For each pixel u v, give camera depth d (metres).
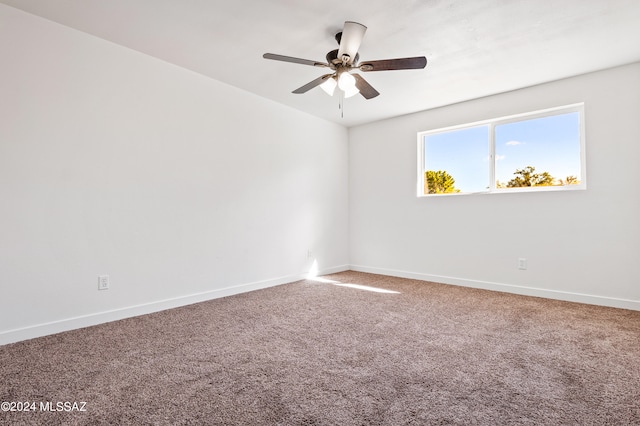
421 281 4.24
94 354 2.03
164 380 1.71
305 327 2.51
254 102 3.76
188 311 2.92
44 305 2.33
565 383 1.68
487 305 3.11
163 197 2.97
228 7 2.18
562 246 3.32
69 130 2.44
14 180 2.21
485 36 2.50
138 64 2.81
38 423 1.36
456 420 1.38
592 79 3.14
